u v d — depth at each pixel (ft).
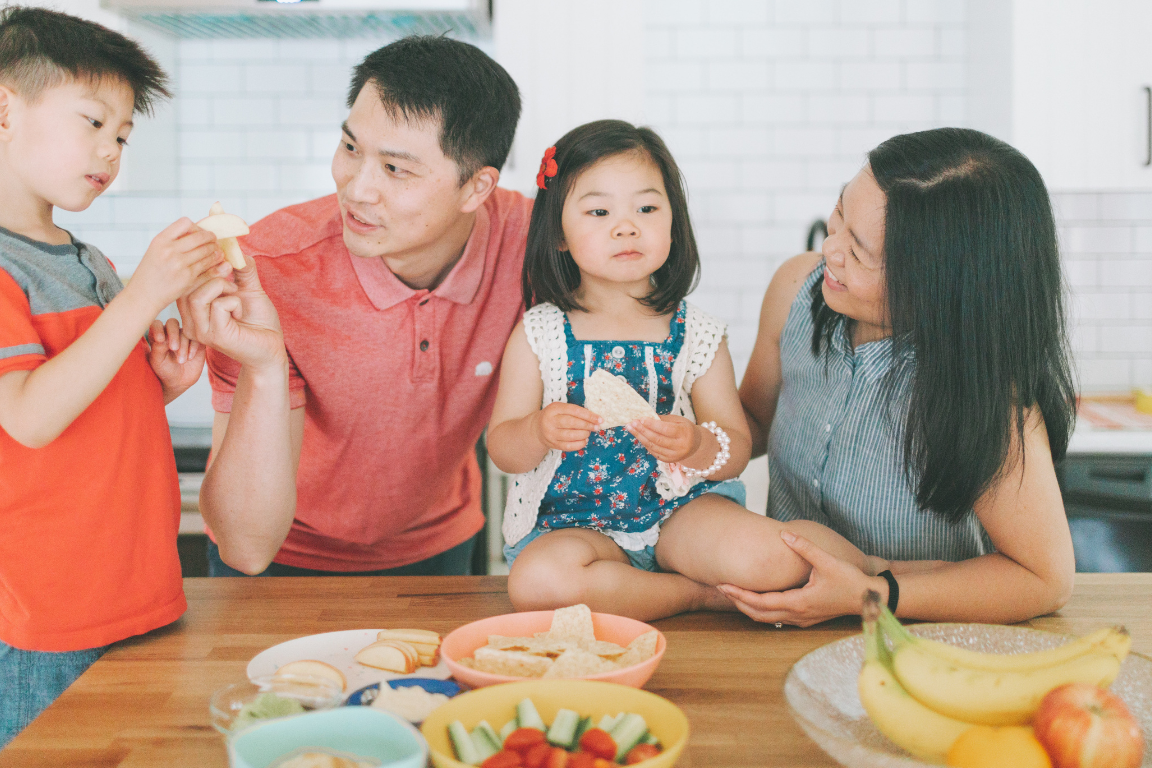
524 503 4.43
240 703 2.59
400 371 5.02
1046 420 3.71
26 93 3.40
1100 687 2.25
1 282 3.20
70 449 3.30
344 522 5.66
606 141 4.37
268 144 9.82
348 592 3.88
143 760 2.48
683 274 4.61
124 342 3.07
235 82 9.72
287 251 4.82
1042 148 8.98
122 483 3.40
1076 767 2.08
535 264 4.62
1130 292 10.12
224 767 2.44
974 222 3.43
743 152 10.32
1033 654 2.45
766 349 5.19
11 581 3.26
